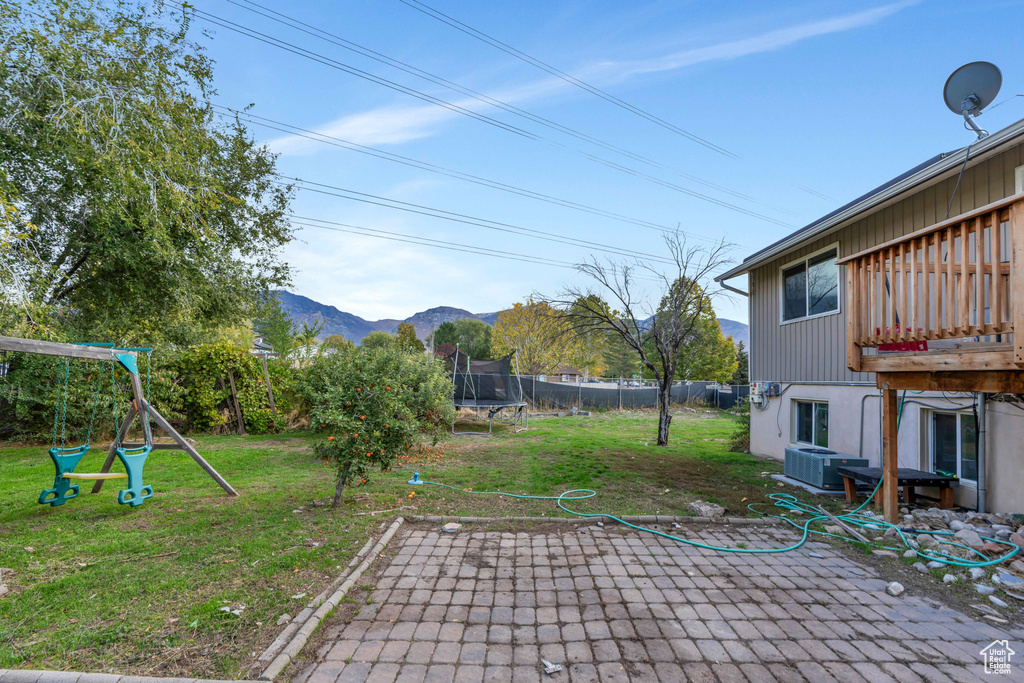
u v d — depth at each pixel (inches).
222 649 100.4
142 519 194.2
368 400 215.8
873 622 116.7
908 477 205.2
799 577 144.5
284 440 440.5
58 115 324.2
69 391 390.9
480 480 274.2
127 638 104.2
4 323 325.7
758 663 98.3
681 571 148.1
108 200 370.6
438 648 103.3
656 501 231.0
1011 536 165.0
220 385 491.2
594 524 195.5
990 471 204.2
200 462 227.6
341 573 141.0
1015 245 132.1
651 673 94.5
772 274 385.1
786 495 244.1
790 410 354.6
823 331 320.5
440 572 146.3
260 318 651.5
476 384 575.2
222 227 526.6
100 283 451.2
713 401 1050.7
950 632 112.0
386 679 91.7
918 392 242.1
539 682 91.3
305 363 550.0
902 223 257.8
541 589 134.4
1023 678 93.3
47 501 218.5
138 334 470.9
